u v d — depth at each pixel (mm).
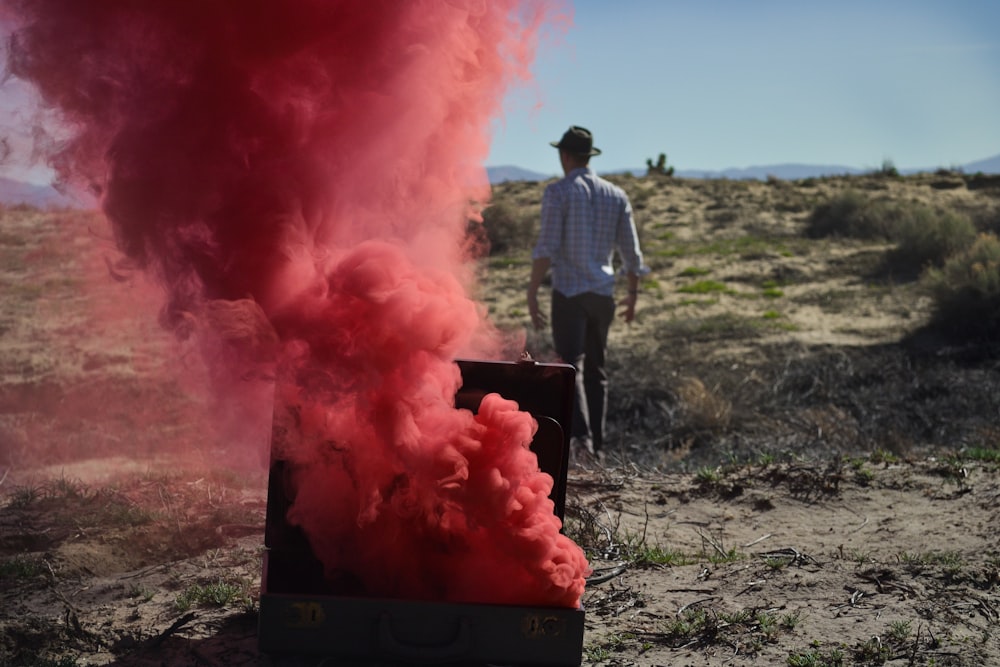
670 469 7500
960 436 8883
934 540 4699
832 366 11938
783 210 28000
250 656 3113
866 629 3449
